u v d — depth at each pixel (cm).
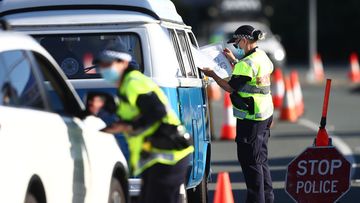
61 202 1755
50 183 1711
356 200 2862
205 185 2658
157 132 1878
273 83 6178
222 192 2281
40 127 1706
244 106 2439
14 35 1766
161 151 1875
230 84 2445
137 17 2288
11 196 1570
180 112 2327
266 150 2511
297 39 13762
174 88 2294
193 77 2616
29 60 1778
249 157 2464
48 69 1891
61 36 2309
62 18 2305
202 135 2581
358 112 5975
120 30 2286
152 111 1844
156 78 2259
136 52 2286
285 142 4453
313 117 5719
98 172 1912
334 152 2411
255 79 2445
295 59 13825
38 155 1672
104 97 1917
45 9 2336
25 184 1612
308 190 2411
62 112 1883
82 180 1845
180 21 2628
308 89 8156
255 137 2458
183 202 2081
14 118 1623
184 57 2614
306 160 2412
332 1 13350
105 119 2242
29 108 1717
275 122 5428
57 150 1750
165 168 1875
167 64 2292
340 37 13450
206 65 2642
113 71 1861
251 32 2459
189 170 2383
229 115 4609
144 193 1894
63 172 1766
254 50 2477
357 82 8875
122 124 1862
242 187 3130
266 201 2523
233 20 10762
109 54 1861
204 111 2652
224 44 2673
